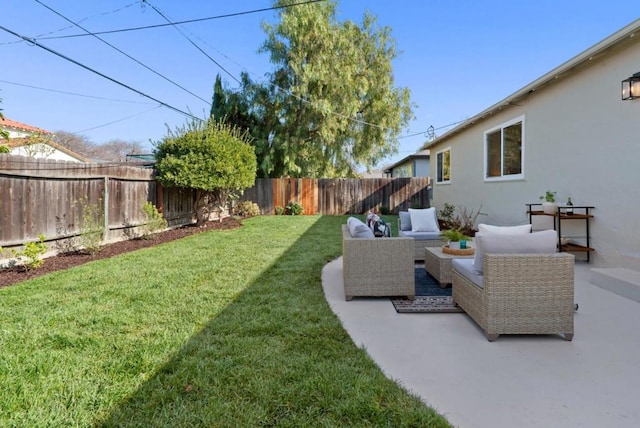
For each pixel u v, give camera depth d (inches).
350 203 635.5
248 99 615.5
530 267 120.9
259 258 243.8
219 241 316.8
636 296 161.3
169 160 362.3
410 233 256.1
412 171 859.4
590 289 180.5
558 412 83.1
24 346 113.3
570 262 120.3
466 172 413.1
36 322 132.3
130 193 333.1
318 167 687.1
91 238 261.0
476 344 120.0
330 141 629.6
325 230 389.7
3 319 135.3
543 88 265.6
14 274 204.7
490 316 121.4
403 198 639.8
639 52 189.2
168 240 333.4
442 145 506.3
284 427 76.2
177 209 415.5
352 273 165.2
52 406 83.8
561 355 111.4
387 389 90.4
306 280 190.4
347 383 92.4
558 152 250.4
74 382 93.3
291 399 85.6
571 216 223.8
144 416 80.1
